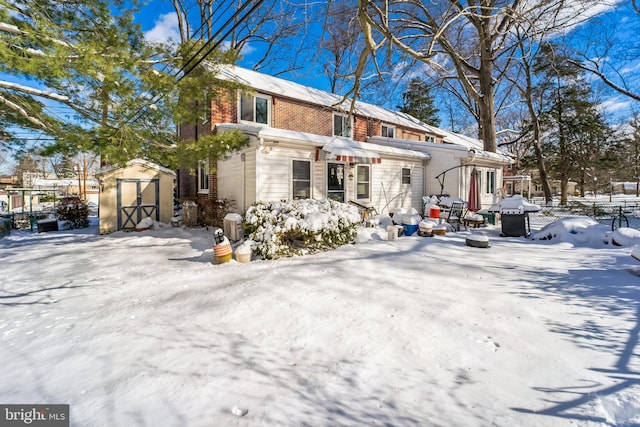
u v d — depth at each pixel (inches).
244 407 82.7
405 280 192.7
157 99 282.0
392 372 98.2
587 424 75.5
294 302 156.1
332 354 109.2
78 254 287.7
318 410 81.7
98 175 420.2
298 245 292.7
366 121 682.2
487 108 657.0
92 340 120.4
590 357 104.6
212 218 438.3
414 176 568.7
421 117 1317.7
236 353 109.9
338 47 349.1
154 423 76.9
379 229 365.7
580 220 354.6
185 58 314.2
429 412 80.7
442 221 417.7
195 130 515.2
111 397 86.4
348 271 213.6
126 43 255.4
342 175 466.0
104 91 243.3
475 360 104.3
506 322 132.0
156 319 139.3
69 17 253.3
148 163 449.7
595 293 165.2
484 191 608.1
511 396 86.1
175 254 285.3
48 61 206.7
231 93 349.1
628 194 2239.2
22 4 231.5
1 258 277.1
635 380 91.6
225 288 180.1
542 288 175.3
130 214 442.6
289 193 400.8
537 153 799.1
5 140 315.9
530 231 404.2
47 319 142.1
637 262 229.3
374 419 78.5
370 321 134.5
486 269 218.7
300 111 560.4
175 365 102.3
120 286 190.5
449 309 146.5
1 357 109.3
